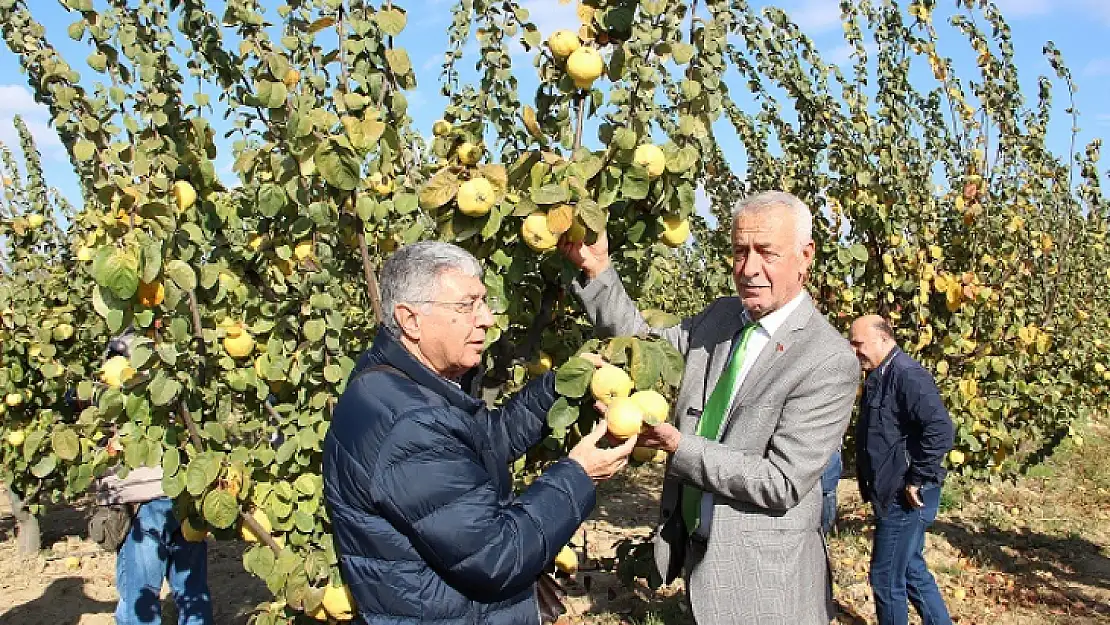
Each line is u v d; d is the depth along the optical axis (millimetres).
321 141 2320
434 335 1898
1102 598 5234
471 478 1764
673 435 2141
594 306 2393
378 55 2682
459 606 1787
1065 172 7523
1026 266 6625
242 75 2775
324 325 2672
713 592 2281
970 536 6488
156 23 2783
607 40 2334
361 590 1818
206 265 2486
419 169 3416
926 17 5535
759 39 5156
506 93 3045
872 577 4125
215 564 5883
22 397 5645
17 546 6496
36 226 7082
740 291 2369
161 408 2479
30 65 2467
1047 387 6379
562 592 2559
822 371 2209
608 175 2225
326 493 1900
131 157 2475
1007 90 6008
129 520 3525
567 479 1890
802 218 2297
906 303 5883
